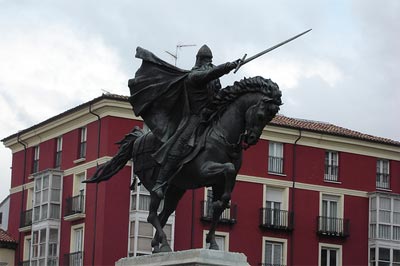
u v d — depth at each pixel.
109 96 55.75
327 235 61.22
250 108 14.41
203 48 15.33
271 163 60.53
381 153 64.44
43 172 60.12
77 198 57.47
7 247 62.72
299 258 60.16
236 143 14.59
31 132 63.06
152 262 14.47
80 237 57.12
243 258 13.96
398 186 64.88
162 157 14.95
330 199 62.41
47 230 58.91
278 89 14.35
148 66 15.52
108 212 54.72
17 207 64.31
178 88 15.15
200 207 56.41
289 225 60.09
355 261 62.28
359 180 63.41
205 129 14.81
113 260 54.41
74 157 58.69
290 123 61.88
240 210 58.75
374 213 63.19
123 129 56.09
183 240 55.62
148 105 15.44
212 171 14.31
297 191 60.97
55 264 58.47
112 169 16.28
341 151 63.00
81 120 58.31
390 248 63.09
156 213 15.28
